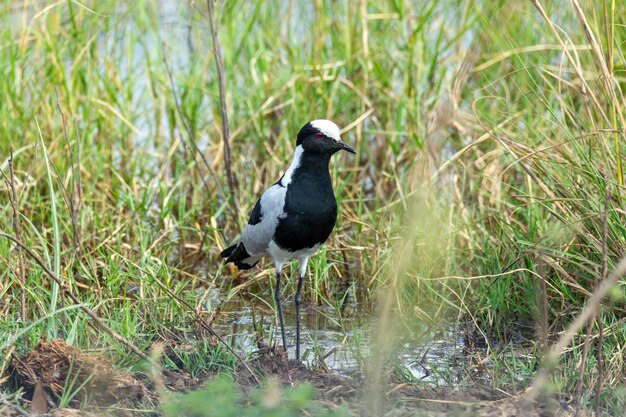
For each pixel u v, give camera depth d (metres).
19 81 15.53
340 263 13.14
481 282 11.48
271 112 16.62
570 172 10.78
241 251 11.17
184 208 14.47
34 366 8.56
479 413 8.16
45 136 15.05
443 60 15.80
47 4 16.38
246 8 17.50
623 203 10.05
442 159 13.59
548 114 13.24
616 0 12.04
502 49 14.95
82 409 8.27
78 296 10.64
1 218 12.48
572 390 8.64
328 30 16.81
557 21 15.12
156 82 16.97
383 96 15.90
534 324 11.02
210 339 10.23
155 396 8.54
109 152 15.50
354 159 15.90
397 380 9.23
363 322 11.55
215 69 16.97
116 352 9.43
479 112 13.92
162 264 11.81
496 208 12.94
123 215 13.96
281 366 9.38
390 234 12.93
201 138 16.64
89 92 16.03
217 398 7.15
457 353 10.34
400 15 16.25
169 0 20.09
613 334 9.60
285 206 10.26
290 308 12.23
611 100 10.27
